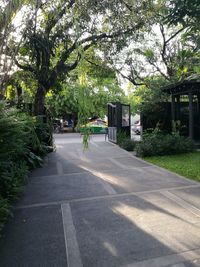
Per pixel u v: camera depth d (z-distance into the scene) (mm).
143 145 9695
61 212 4277
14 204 4695
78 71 3035
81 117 2873
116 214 4113
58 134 21281
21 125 4133
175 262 2777
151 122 13828
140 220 3850
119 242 3225
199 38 6035
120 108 13508
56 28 8133
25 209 4453
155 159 8852
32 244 3252
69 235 3455
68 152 11062
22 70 7801
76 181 6289
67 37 7887
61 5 6285
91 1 6922
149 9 8539
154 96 13773
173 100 12281
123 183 5992
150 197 4898
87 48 9109
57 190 5559
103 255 2955
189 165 7535
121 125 13641
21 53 8016
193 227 3574
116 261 2830
